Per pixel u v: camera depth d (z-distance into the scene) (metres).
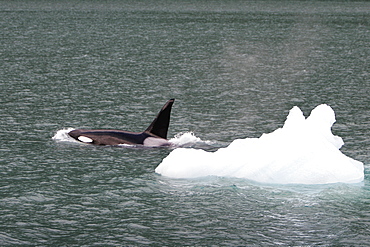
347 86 163.00
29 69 188.12
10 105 128.38
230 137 104.25
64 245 58.66
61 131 101.56
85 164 84.19
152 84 164.88
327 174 76.12
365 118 119.75
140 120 118.00
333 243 59.50
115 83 165.25
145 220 65.06
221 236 61.16
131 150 91.00
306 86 163.00
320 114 87.31
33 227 62.81
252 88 160.12
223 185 75.44
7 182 76.38
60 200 70.50
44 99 136.75
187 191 73.62
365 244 59.38
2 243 58.78
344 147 96.25
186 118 119.50
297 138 79.50
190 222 64.62
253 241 60.00
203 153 80.94
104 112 124.19
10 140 97.56
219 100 141.12
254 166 78.06
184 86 162.75
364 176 79.25
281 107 133.38
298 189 74.00
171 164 80.06
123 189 74.38
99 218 65.44
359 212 66.94
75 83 163.12
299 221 64.69
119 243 59.38
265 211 67.44
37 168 82.38
